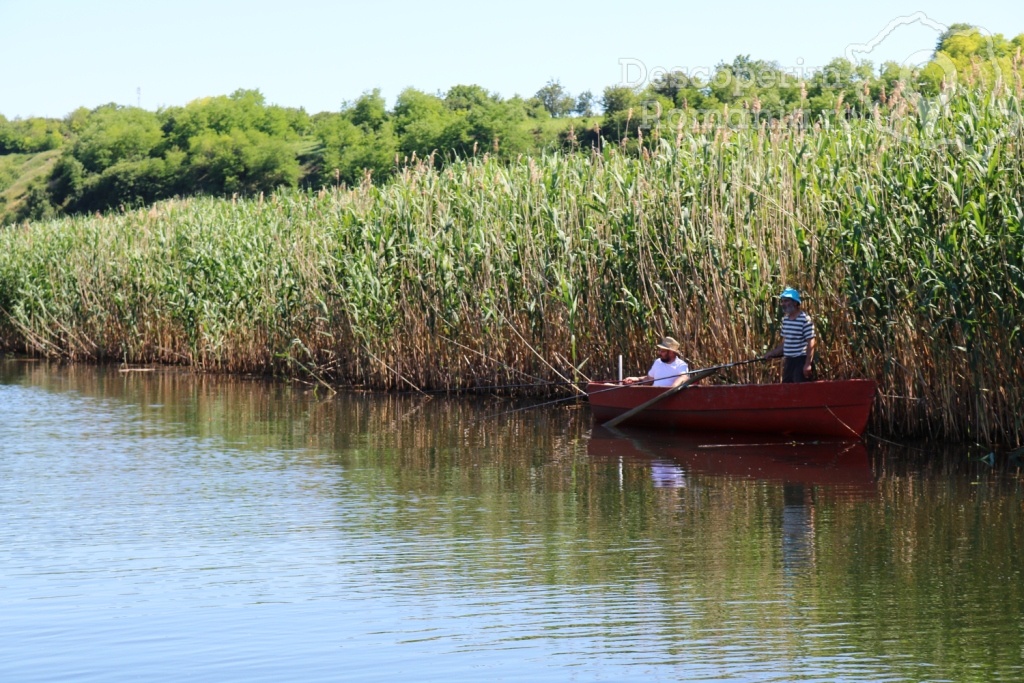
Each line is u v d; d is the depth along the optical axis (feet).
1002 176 116.67
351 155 595.47
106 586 71.87
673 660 57.82
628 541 82.64
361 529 87.15
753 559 77.36
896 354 125.39
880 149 129.29
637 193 150.20
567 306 160.35
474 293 173.99
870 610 65.67
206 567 76.07
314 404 169.99
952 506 93.66
